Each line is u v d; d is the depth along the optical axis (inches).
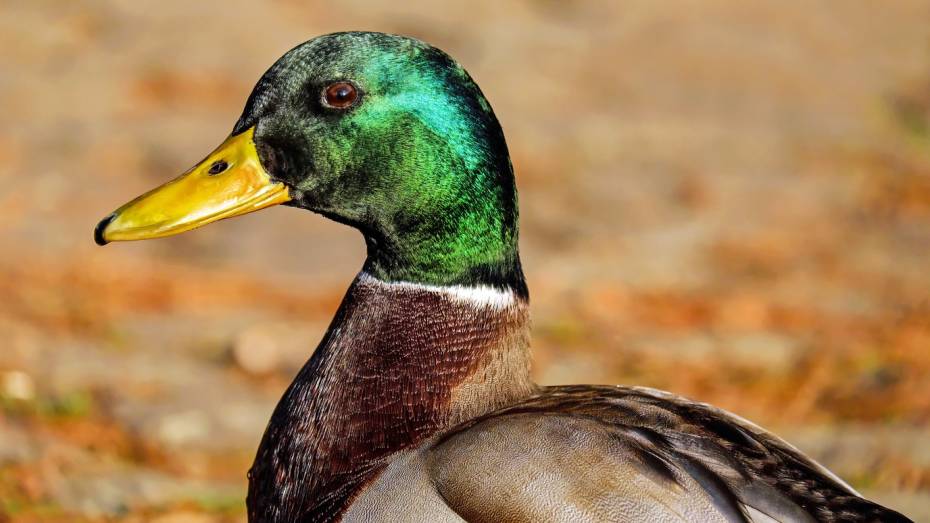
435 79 205.3
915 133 833.5
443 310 205.3
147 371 434.9
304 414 205.8
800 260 592.7
